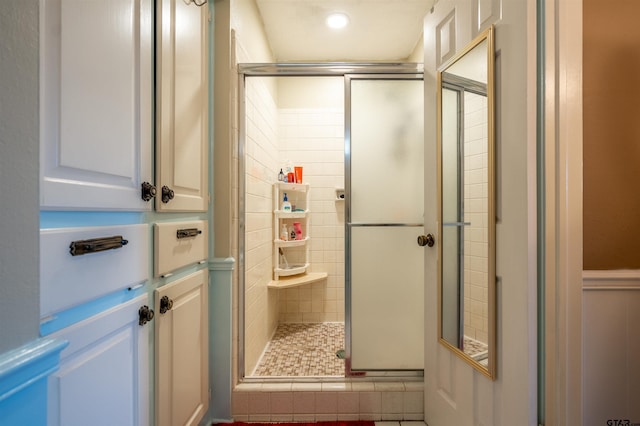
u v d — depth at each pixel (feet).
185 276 3.96
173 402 3.56
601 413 3.46
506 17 3.23
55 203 1.97
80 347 2.22
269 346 7.56
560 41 2.96
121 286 2.64
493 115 3.40
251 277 6.11
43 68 1.90
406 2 6.61
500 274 3.37
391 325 5.52
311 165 9.23
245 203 5.62
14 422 1.29
